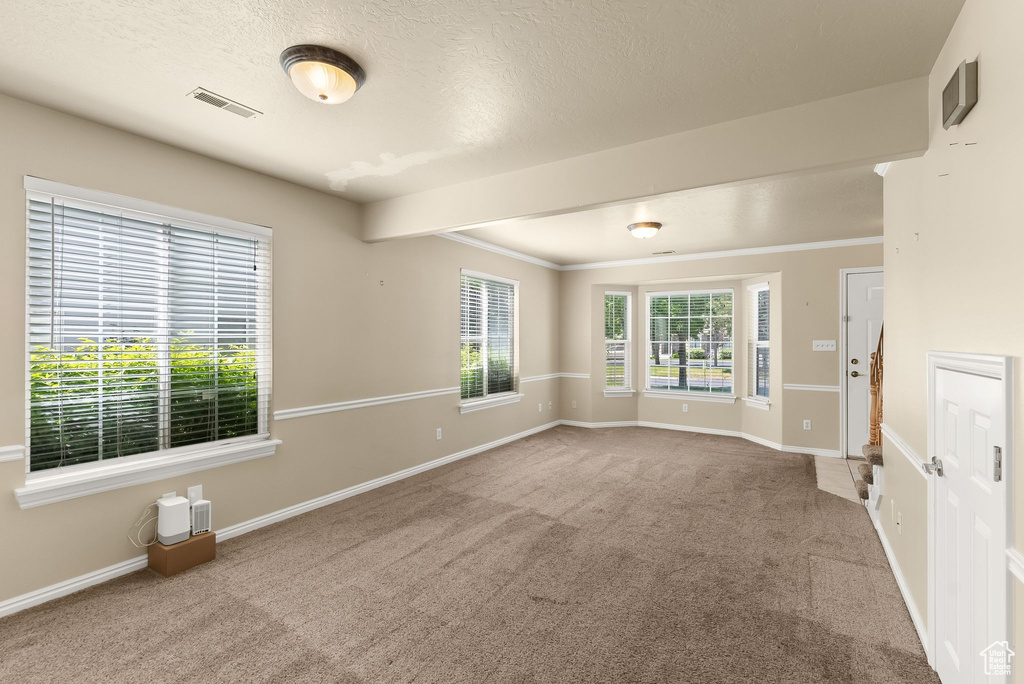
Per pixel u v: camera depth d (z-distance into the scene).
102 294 2.56
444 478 4.45
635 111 2.35
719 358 6.62
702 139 2.53
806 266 5.47
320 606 2.31
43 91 2.18
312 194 3.59
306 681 1.80
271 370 3.32
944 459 1.79
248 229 3.17
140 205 2.65
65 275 2.43
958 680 1.64
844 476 4.52
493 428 5.73
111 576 2.56
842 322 5.29
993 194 1.38
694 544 3.02
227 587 2.49
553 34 1.76
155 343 2.80
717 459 5.17
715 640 2.05
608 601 2.36
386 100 2.25
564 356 7.23
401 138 2.66
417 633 2.10
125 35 1.76
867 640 2.06
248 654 1.96
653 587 2.49
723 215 4.22
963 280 1.63
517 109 2.33
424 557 2.83
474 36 1.77
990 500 1.39
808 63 1.94
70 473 2.46
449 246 5.02
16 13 1.62
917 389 2.21
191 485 2.92
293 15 1.64
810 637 2.07
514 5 1.59
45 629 2.12
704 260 6.15
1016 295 1.25
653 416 7.05
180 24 1.70
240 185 3.12
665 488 4.15
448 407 5.00
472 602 2.35
